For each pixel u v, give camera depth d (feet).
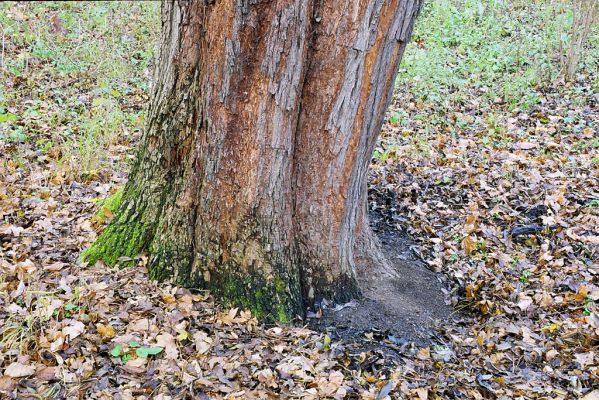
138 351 10.35
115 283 11.99
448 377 11.16
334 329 12.01
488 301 13.74
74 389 9.52
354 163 11.93
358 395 10.30
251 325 11.51
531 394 10.88
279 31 10.43
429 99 25.14
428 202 18.29
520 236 16.49
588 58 27.89
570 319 13.09
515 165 20.38
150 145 12.45
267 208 11.52
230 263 11.78
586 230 16.39
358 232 13.71
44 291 11.62
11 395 9.25
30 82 23.30
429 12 32.99
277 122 11.02
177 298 11.83
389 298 13.32
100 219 14.90
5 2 30.12
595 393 10.71
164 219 12.30
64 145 18.93
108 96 23.06
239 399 9.70
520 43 29.25
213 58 10.82
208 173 11.51
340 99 11.19
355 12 10.60
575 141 21.98
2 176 17.52
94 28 29.48
